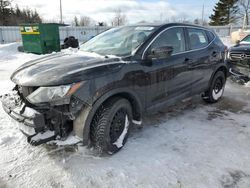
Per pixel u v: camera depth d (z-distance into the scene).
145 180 2.63
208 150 3.23
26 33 15.01
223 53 5.21
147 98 3.45
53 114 2.66
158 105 3.71
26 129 2.68
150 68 3.38
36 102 2.62
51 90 2.58
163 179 2.65
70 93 2.58
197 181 2.62
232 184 2.58
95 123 2.88
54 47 15.02
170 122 4.13
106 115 2.90
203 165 2.89
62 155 3.07
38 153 3.11
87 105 2.70
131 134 3.66
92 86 2.71
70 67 2.85
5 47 15.66
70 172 2.75
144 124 4.04
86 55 3.47
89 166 2.86
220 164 2.91
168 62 3.70
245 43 7.89
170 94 3.89
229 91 6.30
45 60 3.34
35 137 2.61
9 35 23.03
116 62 3.05
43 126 2.61
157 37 3.61
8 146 3.27
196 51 4.38
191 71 4.26
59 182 2.59
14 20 47.34
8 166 2.84
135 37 3.66
